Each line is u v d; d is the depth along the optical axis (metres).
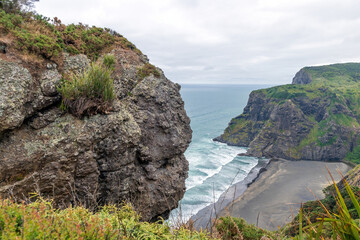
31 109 9.00
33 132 8.98
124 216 3.56
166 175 14.51
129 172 11.77
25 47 9.34
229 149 116.06
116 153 10.84
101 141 10.30
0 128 7.86
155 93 14.42
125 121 11.44
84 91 10.00
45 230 2.24
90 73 10.36
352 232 2.02
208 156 93.94
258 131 135.25
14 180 8.03
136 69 14.77
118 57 14.78
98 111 10.37
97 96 10.42
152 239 3.19
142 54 16.78
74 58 11.53
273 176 78.81
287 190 66.00
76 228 2.37
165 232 3.47
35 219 2.30
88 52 13.50
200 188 57.25
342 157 116.38
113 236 2.67
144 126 13.63
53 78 9.82
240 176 72.81
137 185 12.69
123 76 13.98
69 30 13.71
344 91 156.50
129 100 13.50
